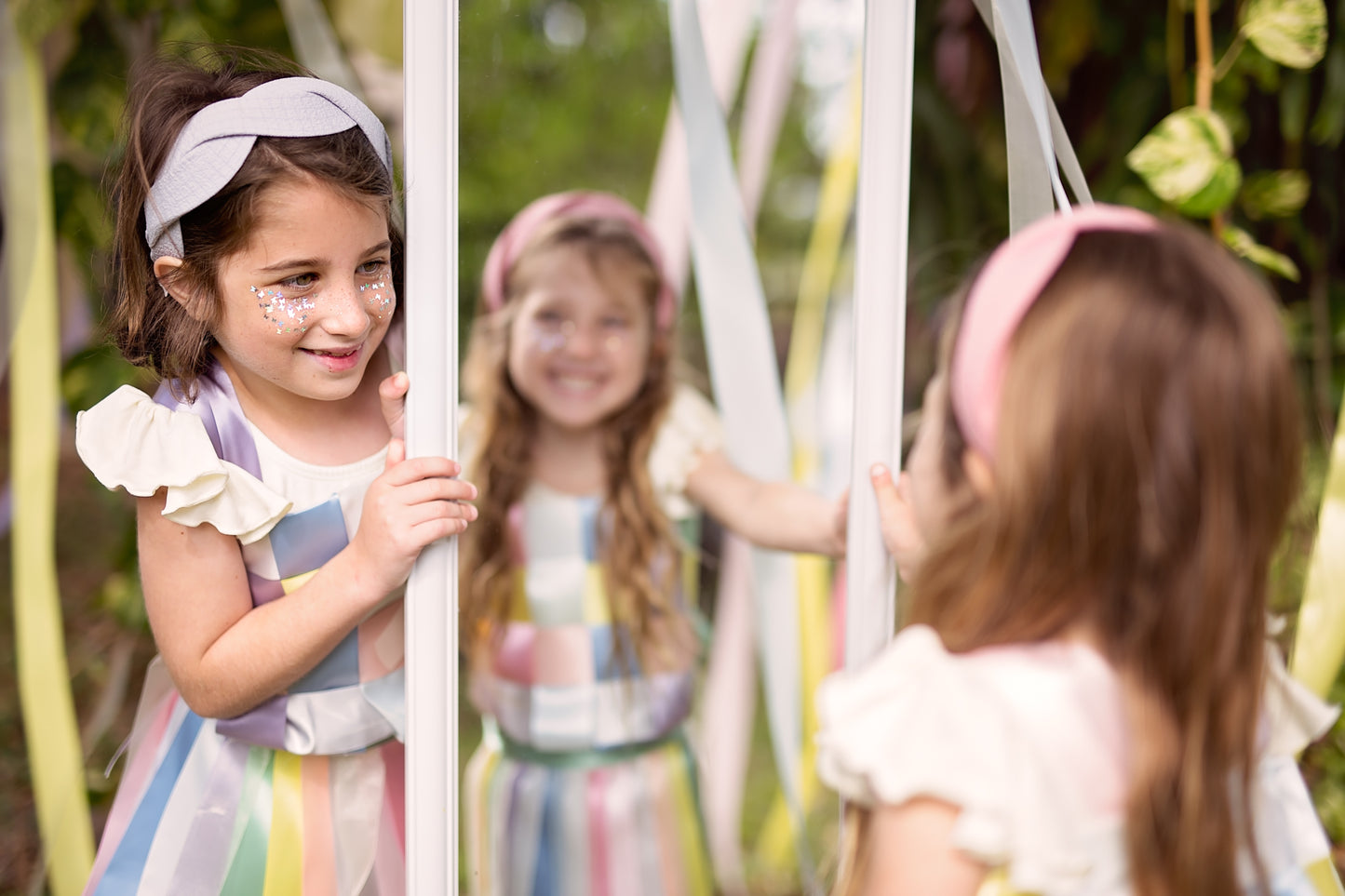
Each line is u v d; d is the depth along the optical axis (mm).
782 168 2822
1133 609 674
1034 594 686
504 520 1678
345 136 889
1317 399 1419
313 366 898
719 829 1925
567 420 1674
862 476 878
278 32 1535
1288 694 897
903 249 857
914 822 671
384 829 1033
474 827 1675
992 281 732
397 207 1020
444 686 841
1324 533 1066
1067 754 664
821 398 2203
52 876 1215
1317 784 1417
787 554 1694
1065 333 679
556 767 1611
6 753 1716
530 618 1656
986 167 1725
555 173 2717
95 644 1943
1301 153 1443
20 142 1254
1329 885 907
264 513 920
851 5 2070
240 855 979
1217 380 666
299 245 857
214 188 847
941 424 857
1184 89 1369
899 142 848
